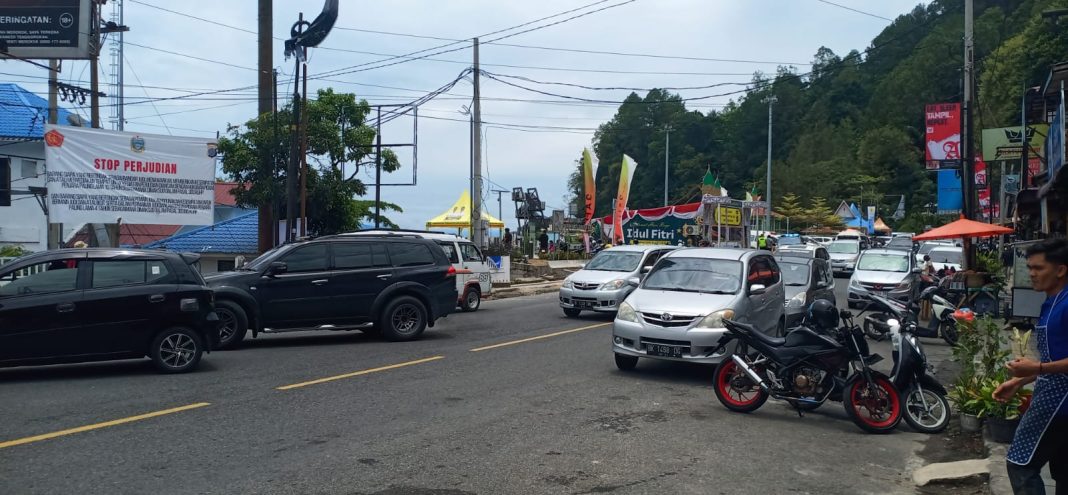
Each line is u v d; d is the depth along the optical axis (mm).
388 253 13977
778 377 8461
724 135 97188
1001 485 5809
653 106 96625
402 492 5578
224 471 5988
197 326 10461
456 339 14148
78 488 5535
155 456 6363
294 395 8867
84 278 9930
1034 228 20625
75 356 9734
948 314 14742
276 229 23016
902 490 6102
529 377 10305
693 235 30594
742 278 11133
